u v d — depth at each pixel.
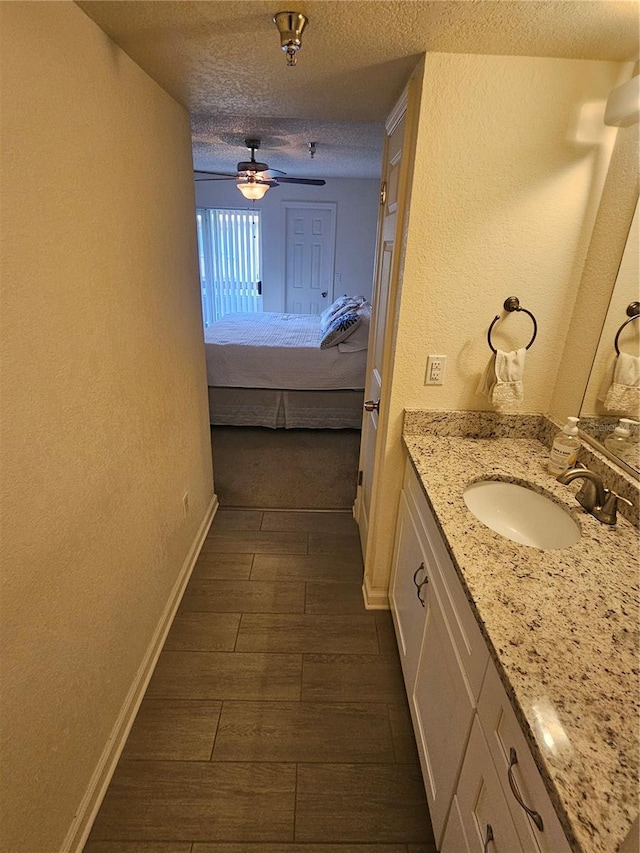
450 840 1.04
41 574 0.99
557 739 0.65
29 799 0.98
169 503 1.88
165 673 1.67
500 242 1.48
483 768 0.87
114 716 1.38
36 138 0.92
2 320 0.83
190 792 1.31
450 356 1.63
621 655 0.80
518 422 1.71
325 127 2.90
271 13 1.06
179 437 2.00
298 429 4.07
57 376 1.02
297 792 1.32
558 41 1.18
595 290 1.44
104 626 1.30
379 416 1.91
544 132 1.36
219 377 3.89
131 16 1.09
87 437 1.17
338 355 3.88
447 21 1.08
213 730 1.48
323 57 1.31
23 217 0.88
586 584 0.97
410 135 1.44
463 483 1.38
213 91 1.67
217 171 5.27
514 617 0.87
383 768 1.39
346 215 5.90
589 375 1.45
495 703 0.82
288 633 1.87
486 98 1.32
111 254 1.28
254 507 2.80
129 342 1.42
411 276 1.52
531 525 1.39
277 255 6.12
